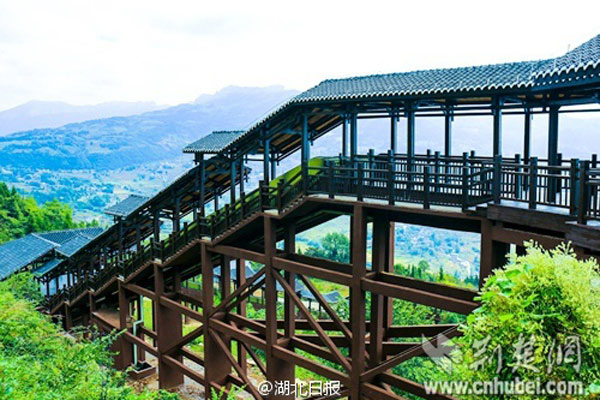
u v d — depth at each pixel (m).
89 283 25.02
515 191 9.88
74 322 29.59
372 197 11.69
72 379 9.51
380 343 13.06
